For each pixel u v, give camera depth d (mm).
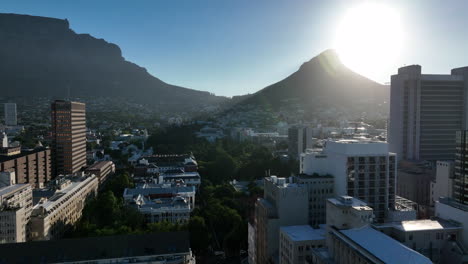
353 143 159625
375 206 160750
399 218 155750
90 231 186250
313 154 177375
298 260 129625
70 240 139875
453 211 122562
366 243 100250
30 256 134250
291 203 155375
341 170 159875
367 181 159125
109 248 138750
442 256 115375
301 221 156625
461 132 170625
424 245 115500
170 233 146125
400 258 90000
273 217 156500
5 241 160500
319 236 134375
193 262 145500
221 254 198875
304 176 169000
